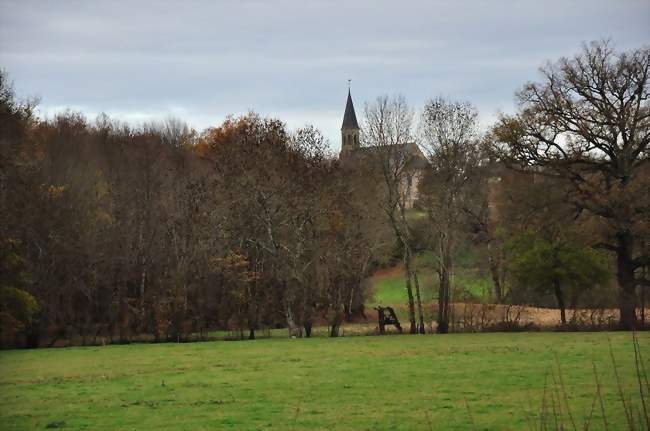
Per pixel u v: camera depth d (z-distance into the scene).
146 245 64.88
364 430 24.00
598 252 65.88
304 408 27.86
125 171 78.75
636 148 59.09
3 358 46.75
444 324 61.72
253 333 61.53
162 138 106.38
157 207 68.50
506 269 72.38
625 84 57.34
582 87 58.38
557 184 60.44
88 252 61.31
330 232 62.75
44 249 59.84
